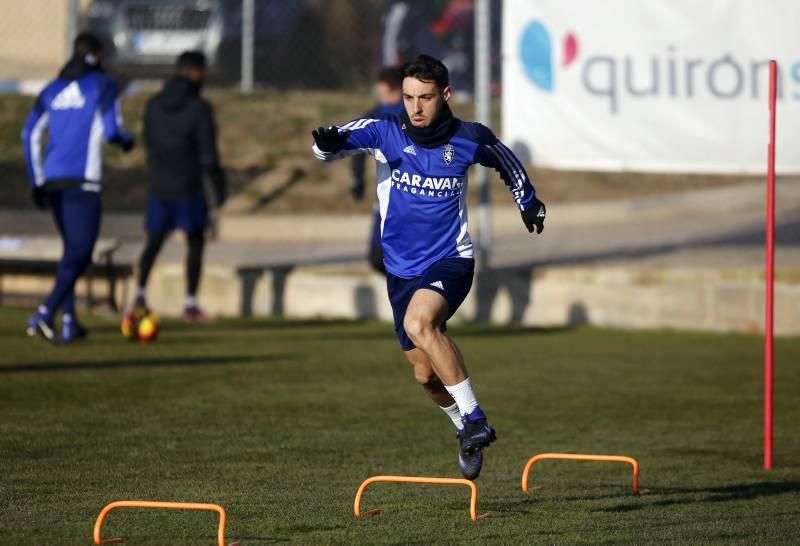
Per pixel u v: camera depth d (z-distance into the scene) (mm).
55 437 28281
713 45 47344
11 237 55594
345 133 22781
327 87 78312
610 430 31312
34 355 40438
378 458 27156
